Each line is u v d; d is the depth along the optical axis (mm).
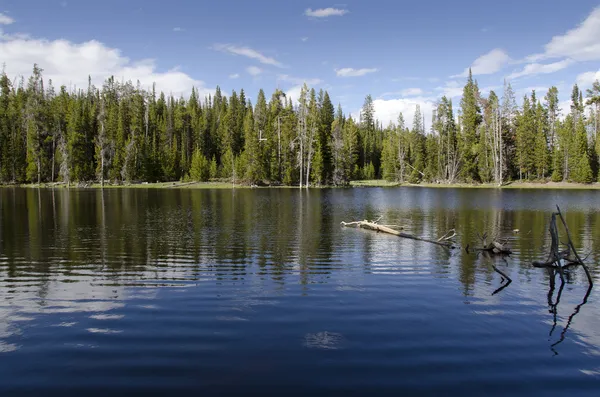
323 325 8461
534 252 16203
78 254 15477
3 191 62125
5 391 5984
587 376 6492
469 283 11711
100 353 7152
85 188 72625
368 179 101625
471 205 38000
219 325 8414
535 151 78938
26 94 91688
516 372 6602
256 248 16781
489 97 87875
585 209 33500
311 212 31562
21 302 9844
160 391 5980
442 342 7680
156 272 12781
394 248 16891
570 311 9422
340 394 5918
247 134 79312
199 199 45594
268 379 6309
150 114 101812
